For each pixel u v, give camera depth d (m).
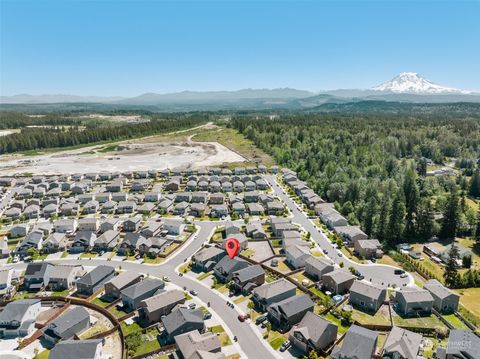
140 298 78.12
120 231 122.50
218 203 152.75
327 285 84.56
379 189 152.25
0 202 157.50
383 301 78.88
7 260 102.81
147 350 64.88
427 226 117.69
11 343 68.75
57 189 169.00
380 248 105.44
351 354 59.62
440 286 80.38
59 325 69.12
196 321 68.56
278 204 140.12
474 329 70.88
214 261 96.12
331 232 119.62
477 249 111.69
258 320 72.12
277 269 94.50
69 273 88.38
